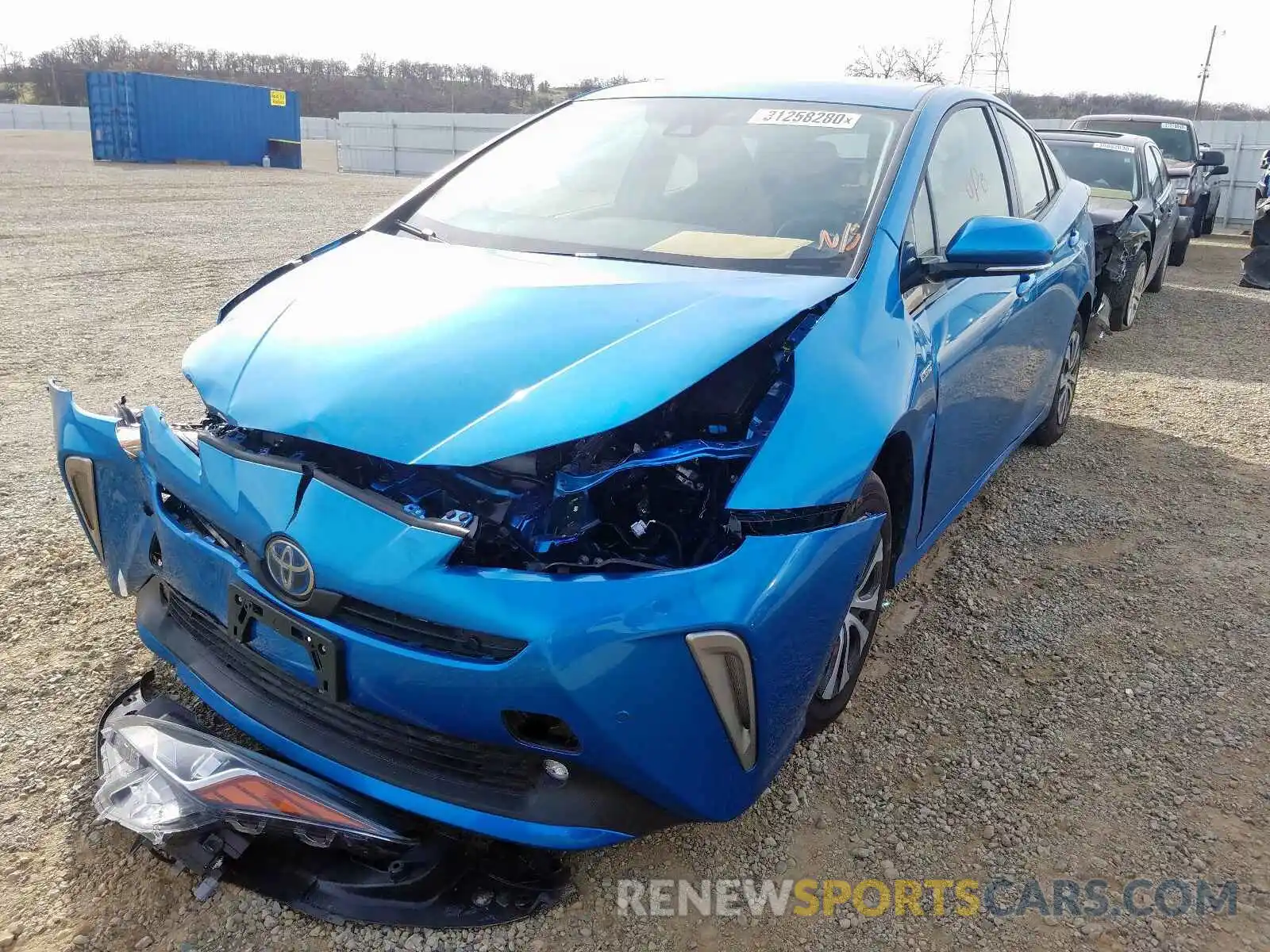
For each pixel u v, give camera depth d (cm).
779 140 309
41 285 871
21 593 325
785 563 198
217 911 206
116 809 199
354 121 2975
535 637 178
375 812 201
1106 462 500
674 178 302
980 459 354
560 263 260
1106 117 1409
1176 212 1002
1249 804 252
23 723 260
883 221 269
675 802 198
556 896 211
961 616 343
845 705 270
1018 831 240
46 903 206
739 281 244
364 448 192
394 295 238
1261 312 923
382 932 203
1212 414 586
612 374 201
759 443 207
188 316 770
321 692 197
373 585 184
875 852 232
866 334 238
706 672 188
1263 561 389
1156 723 285
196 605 227
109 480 250
